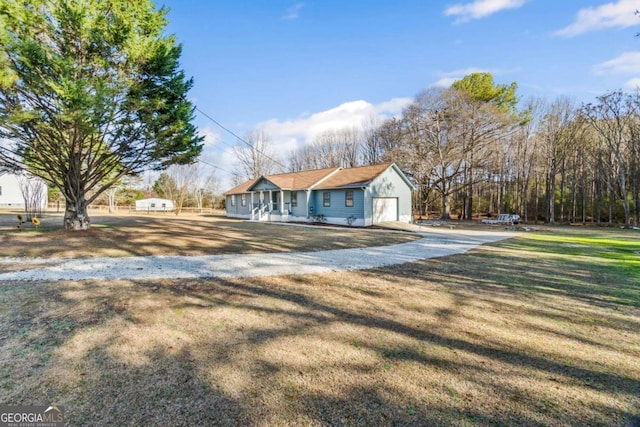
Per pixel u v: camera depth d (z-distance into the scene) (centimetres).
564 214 2831
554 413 224
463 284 582
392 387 255
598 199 2539
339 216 2105
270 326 380
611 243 1236
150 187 5278
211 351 313
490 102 2830
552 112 2694
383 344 335
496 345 335
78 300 461
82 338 337
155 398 237
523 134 2852
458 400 239
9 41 837
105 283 558
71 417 214
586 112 2395
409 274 660
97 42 987
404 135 2930
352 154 4175
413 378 269
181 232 1390
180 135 1192
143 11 1041
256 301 473
